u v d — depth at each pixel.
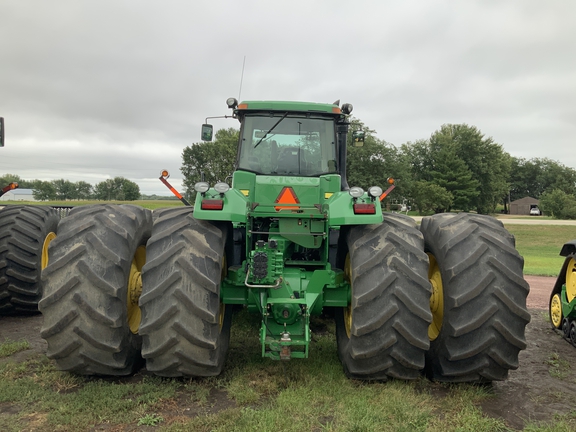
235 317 5.48
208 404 3.14
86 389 3.26
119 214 3.63
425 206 51.44
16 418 2.88
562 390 3.59
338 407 3.06
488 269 3.31
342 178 5.20
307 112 4.59
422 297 3.23
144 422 2.85
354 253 3.43
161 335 3.12
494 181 61.09
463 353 3.33
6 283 5.31
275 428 2.76
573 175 96.81
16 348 4.20
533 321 6.02
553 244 25.55
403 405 3.08
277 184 4.11
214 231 3.43
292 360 3.95
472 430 2.83
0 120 5.97
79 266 3.16
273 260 3.38
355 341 3.27
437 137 59.97
